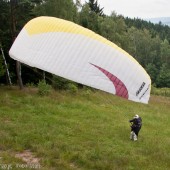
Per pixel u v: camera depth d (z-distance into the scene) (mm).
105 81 10664
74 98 31797
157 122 28094
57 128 21156
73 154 16625
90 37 10867
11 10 33688
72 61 10711
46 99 28969
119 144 19547
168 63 118938
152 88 64062
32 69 35781
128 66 10812
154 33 153875
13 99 28078
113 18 86125
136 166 16250
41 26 11305
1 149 17000
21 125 21016
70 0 41375
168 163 17094
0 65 32531
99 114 26562
